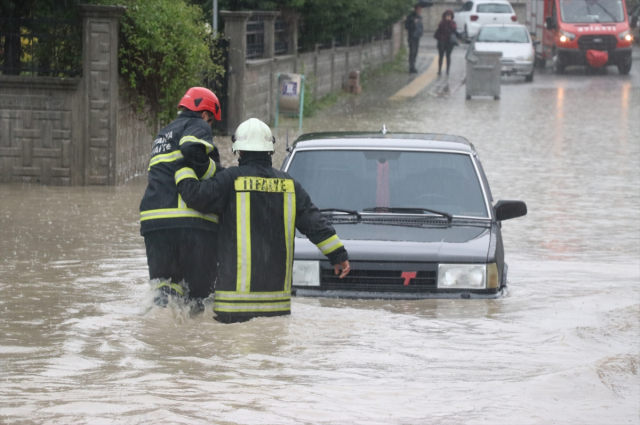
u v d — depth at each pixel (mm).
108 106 21641
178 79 22781
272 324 9328
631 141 32281
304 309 10086
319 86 47031
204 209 9359
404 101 47188
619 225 17938
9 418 6363
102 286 11562
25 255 13781
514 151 29453
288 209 9594
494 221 11688
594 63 60938
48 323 9336
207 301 9906
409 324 9594
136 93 23156
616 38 60844
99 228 16438
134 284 11742
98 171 21875
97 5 21125
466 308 10375
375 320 9703
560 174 24812
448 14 61219
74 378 7406
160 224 9484
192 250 9562
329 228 9680
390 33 68125
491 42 58031
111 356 8102
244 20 32625
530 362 8336
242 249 9414
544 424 6613
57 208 18656
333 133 13555
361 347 8664
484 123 37438
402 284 10742
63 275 12289
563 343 8977
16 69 21875
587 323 9953
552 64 67875
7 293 10945
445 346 8812
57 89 21625
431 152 12344
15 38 21797
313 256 10797
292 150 12430
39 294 10938
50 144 21875
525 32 58688
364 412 6750
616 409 7016
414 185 12000
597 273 13312
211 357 8172
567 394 7371
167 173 9625
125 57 22156
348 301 10562
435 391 7344
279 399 6984
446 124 37094
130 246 14797
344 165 12195
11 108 21797
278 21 39906
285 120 38312
